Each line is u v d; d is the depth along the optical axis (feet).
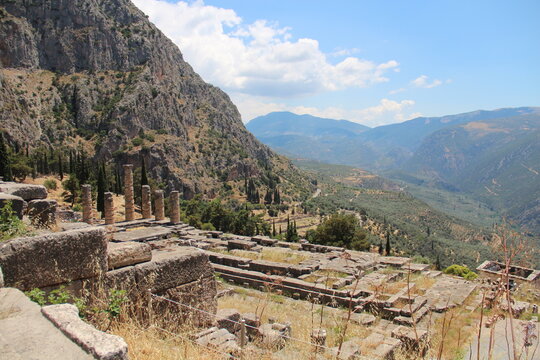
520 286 58.03
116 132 450.71
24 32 481.05
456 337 34.96
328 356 27.76
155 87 533.55
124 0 610.65
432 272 65.77
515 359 14.03
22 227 29.35
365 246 146.20
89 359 13.17
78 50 518.78
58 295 21.90
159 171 444.96
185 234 94.84
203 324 29.07
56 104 467.11
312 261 64.64
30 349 13.65
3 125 376.27
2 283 18.34
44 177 288.71
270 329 31.35
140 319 25.25
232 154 579.07
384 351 29.58
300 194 607.78
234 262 63.31
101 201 201.16
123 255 25.46
